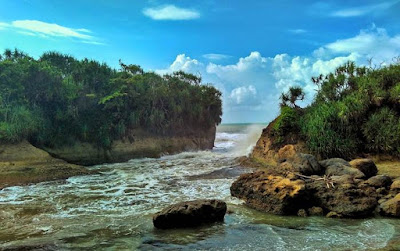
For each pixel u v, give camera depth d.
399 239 7.77
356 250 7.12
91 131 23.98
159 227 8.89
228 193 12.95
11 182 15.09
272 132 20.52
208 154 28.42
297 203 10.42
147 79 30.52
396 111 18.39
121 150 25.25
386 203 9.94
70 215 10.27
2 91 21.12
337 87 20.38
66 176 17.09
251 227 8.95
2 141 19.11
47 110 22.80
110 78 27.98
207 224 9.24
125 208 11.05
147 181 15.80
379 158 17.36
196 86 35.53
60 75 24.25
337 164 13.27
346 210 9.81
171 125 30.75
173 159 25.38
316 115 18.80
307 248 7.33
